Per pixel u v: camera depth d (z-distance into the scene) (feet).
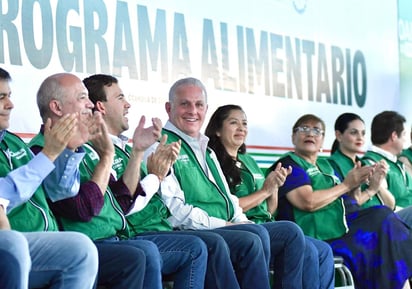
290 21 24.08
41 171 13.35
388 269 19.95
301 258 17.31
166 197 16.78
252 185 19.60
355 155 22.65
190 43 21.68
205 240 15.49
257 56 23.16
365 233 20.10
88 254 12.78
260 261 16.14
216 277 15.43
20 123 18.34
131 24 20.44
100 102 16.67
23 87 18.42
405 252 20.06
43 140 14.76
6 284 11.81
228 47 22.53
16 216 13.69
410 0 27.48
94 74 18.54
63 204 14.42
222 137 19.36
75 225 14.61
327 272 18.54
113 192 15.57
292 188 20.10
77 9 19.39
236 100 22.61
